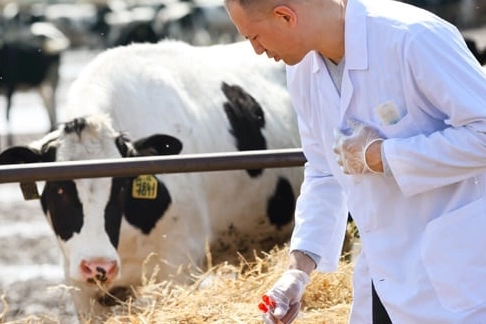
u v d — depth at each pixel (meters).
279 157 6.17
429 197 4.06
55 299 11.36
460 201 4.05
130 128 8.51
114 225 7.82
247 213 9.22
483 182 4.07
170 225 8.41
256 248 9.50
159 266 8.41
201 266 8.81
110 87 8.55
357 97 4.11
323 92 4.24
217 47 10.05
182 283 8.46
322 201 4.62
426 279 4.05
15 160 7.92
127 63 8.84
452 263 3.99
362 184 4.16
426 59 3.94
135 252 8.27
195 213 8.64
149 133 8.53
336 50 4.12
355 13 4.08
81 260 7.55
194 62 9.38
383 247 4.15
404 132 4.05
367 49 4.05
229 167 6.13
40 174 5.95
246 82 9.69
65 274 8.13
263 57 10.22
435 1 40.47
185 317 5.66
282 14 4.01
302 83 4.41
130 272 8.27
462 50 3.99
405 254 4.12
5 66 26.48
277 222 9.50
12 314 10.77
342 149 4.07
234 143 9.11
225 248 9.24
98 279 7.55
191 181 8.59
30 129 25.48
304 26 4.05
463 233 3.99
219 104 9.20
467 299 3.99
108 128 8.03
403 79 4.00
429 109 4.04
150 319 5.71
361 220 4.22
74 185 7.76
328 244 4.62
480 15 40.50
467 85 3.92
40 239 14.66
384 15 4.06
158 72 8.90
